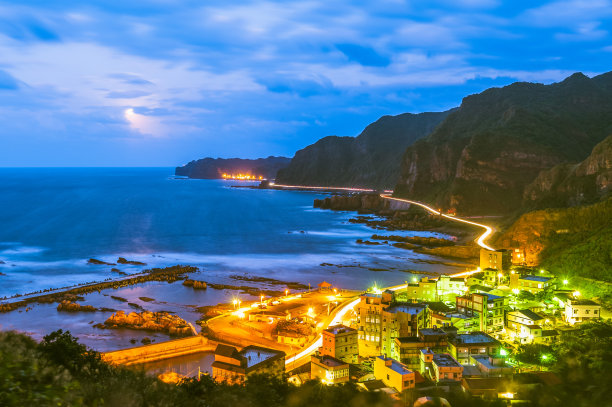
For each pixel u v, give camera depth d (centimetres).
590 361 5856
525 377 5641
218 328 9719
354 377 6781
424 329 7250
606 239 11769
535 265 13725
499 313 8306
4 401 1366
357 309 8275
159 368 7831
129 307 11581
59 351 3064
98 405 1961
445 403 4997
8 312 10962
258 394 3925
